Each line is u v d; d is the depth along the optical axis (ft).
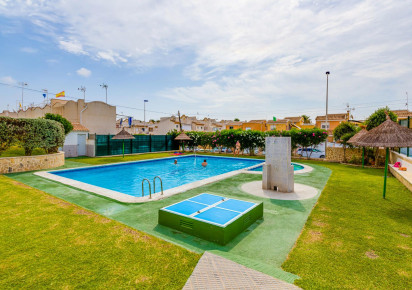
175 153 87.15
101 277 11.19
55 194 27.89
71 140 74.79
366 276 11.59
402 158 42.98
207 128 218.59
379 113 65.82
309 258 13.39
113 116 113.50
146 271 11.68
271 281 10.38
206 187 32.30
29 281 10.83
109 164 56.49
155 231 17.52
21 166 42.65
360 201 25.32
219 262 12.11
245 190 30.63
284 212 21.94
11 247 14.07
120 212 21.77
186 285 10.09
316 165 56.44
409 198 26.45
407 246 14.88
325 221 19.38
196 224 16.51
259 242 15.71
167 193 28.14
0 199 24.11
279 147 30.09
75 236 15.67
